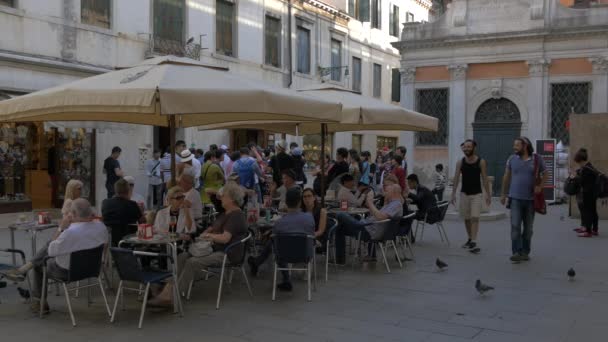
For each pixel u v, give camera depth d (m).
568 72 20.92
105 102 6.22
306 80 26.78
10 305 6.85
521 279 8.20
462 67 22.28
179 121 9.58
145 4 18.38
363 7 32.47
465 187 10.63
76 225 6.13
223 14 21.80
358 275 8.48
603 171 15.36
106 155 17.33
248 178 13.51
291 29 25.61
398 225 8.91
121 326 6.05
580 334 5.80
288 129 12.92
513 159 9.64
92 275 6.26
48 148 15.98
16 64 14.48
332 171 13.27
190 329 5.95
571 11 20.70
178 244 7.42
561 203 19.72
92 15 16.75
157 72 6.66
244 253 7.23
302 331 5.88
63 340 5.62
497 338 5.68
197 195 8.30
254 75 23.23
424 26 23.00
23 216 8.05
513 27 21.50
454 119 22.52
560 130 21.20
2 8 14.14
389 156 19.48
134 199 8.74
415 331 5.88
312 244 7.27
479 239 11.98
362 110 9.66
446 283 7.96
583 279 8.20
